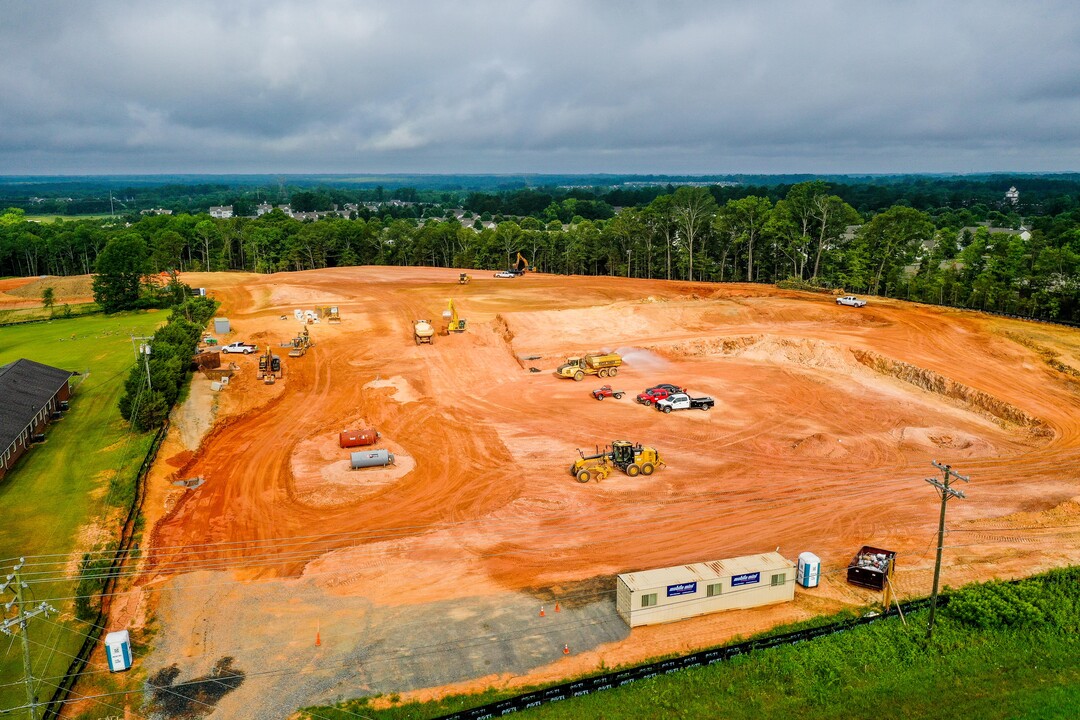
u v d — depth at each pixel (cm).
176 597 3584
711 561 3675
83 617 3403
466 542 4103
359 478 4975
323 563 3897
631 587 3284
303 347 7669
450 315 8662
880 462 5188
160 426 5612
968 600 3300
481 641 3206
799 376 7100
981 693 2814
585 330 8594
